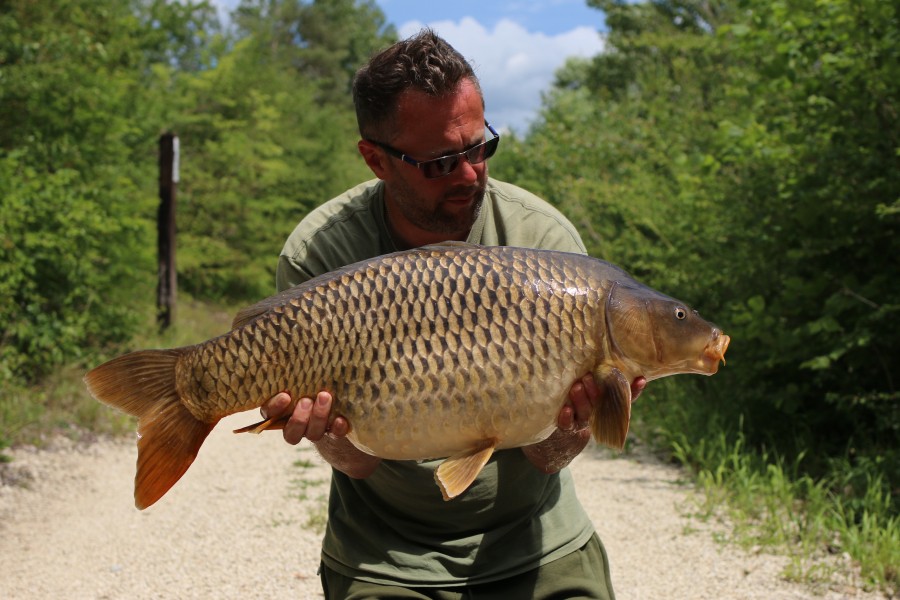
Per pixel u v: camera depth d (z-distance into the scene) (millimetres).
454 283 2465
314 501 6695
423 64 2697
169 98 21422
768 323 7117
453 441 2488
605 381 2496
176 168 13875
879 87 6887
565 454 2785
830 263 7340
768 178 7562
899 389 7078
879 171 6941
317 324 2471
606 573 3143
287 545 5781
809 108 7355
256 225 22531
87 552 5645
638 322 2500
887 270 7094
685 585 4930
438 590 2926
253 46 27312
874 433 7082
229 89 23812
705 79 11242
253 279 22062
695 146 9766
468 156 2744
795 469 6504
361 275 2490
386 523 3002
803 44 7133
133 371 2520
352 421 2492
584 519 3127
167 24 16422
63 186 10531
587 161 11531
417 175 2760
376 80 2740
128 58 13906
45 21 11391
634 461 7621
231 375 2494
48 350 9805
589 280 2521
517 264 2504
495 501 2941
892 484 6262
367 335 2453
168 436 2531
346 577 3035
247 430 2512
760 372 7613
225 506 6586
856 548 5156
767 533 5602
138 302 13055
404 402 2455
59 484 7031
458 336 2445
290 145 26172
